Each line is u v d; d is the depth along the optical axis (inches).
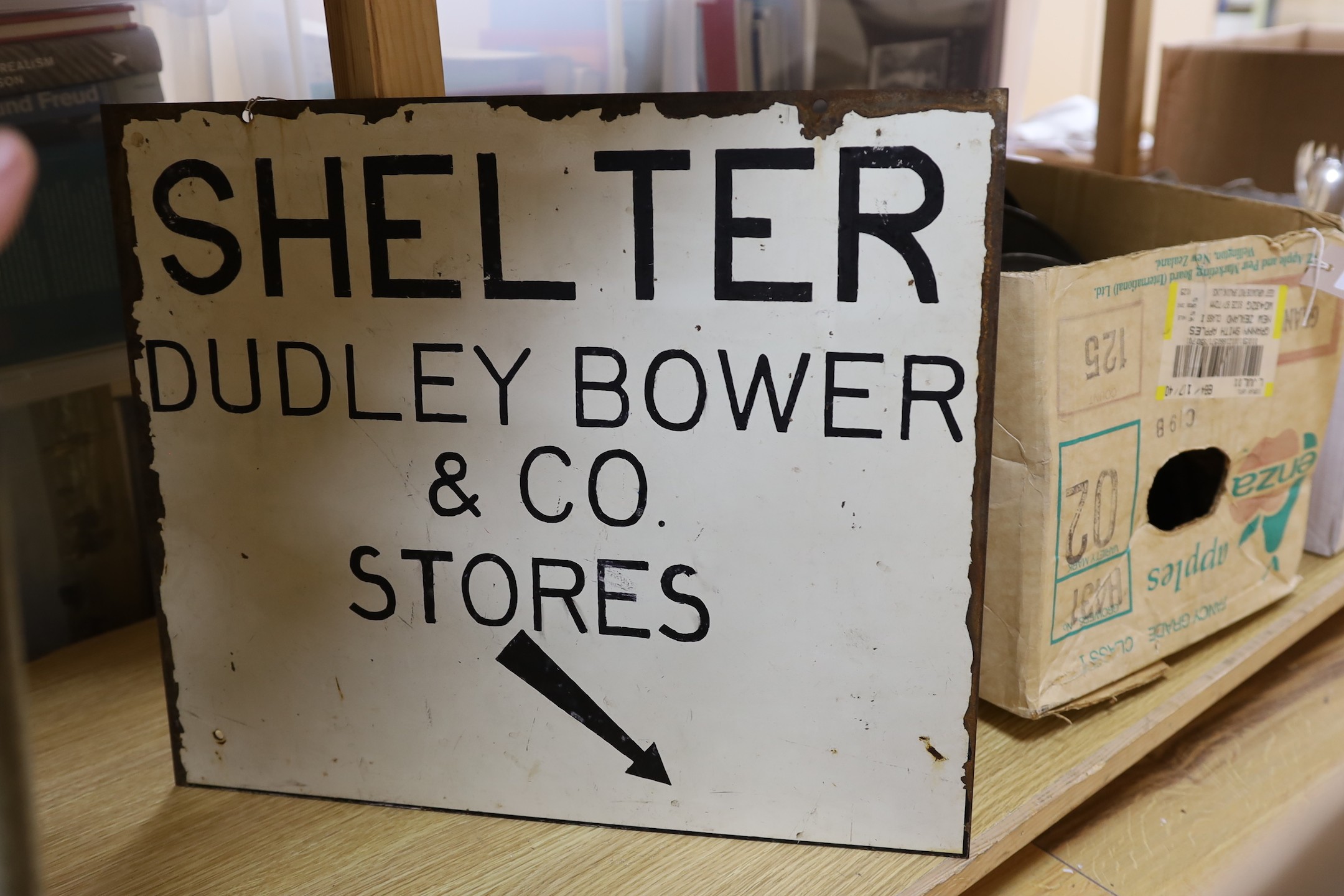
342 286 23.5
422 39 23.8
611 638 24.4
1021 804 26.0
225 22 32.5
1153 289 26.8
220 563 25.5
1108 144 50.9
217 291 23.9
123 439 35.6
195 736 26.7
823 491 22.9
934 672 23.4
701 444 23.0
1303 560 38.0
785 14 44.0
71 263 31.4
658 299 22.5
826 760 24.2
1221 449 30.3
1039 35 67.0
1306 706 34.6
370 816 26.0
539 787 25.5
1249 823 29.2
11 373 30.7
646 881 23.7
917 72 50.5
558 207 22.3
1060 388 25.4
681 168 21.8
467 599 24.7
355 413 24.1
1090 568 27.8
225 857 24.5
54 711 30.4
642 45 40.3
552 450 23.6
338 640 25.5
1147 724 29.2
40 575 34.4
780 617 23.6
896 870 24.0
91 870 24.0
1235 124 50.4
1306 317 30.7
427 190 22.7
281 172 23.1
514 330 23.1
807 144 21.4
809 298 22.0
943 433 22.2
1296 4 82.7
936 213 21.3
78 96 30.3
